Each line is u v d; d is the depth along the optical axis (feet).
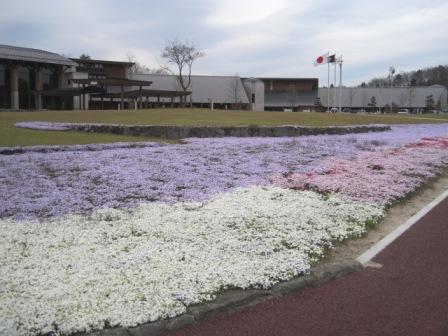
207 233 24.86
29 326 14.82
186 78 295.89
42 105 211.82
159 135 76.38
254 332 15.44
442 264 21.74
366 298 17.98
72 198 31.81
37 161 46.09
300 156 53.98
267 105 336.49
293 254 21.83
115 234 24.40
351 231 26.50
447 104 399.03
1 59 189.88
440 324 15.75
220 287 18.30
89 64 237.66
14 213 28.27
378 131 98.89
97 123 87.92
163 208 30.01
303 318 16.39
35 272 19.02
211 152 55.67
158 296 17.11
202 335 15.28
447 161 56.29
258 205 31.12
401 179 41.37
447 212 32.86
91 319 15.37
